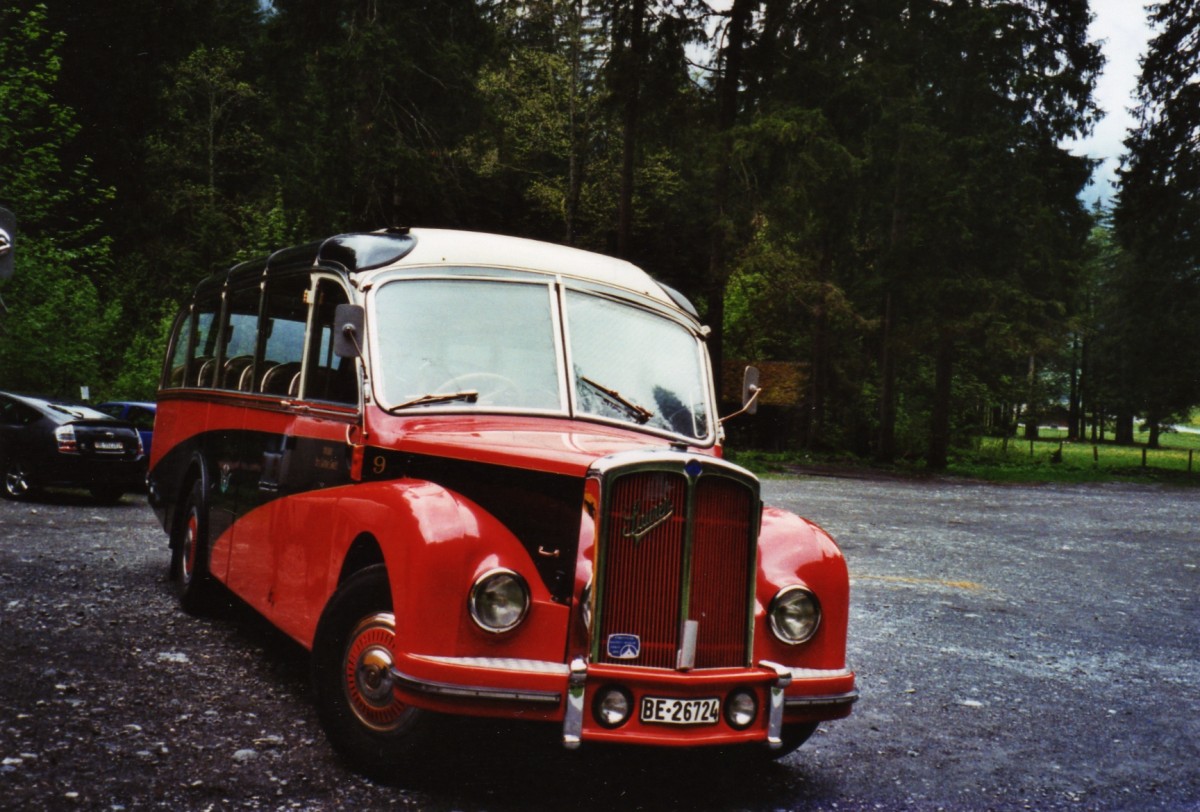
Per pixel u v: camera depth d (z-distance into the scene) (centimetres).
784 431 5116
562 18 4881
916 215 3875
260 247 3203
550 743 572
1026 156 3869
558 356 588
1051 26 3941
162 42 3584
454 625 455
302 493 605
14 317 2348
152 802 448
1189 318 4881
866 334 4434
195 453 851
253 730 553
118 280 3198
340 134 2858
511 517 493
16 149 2391
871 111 3834
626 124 3278
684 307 658
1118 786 567
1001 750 620
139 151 3628
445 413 552
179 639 742
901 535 1747
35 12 2428
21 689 592
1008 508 2480
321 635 507
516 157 4816
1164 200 4141
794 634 502
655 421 593
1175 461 5822
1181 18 4069
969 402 5169
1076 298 4459
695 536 479
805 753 593
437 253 603
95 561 1035
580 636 461
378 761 489
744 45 3309
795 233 3350
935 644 903
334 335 550
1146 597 1248
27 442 1520
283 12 2961
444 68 2988
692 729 471
